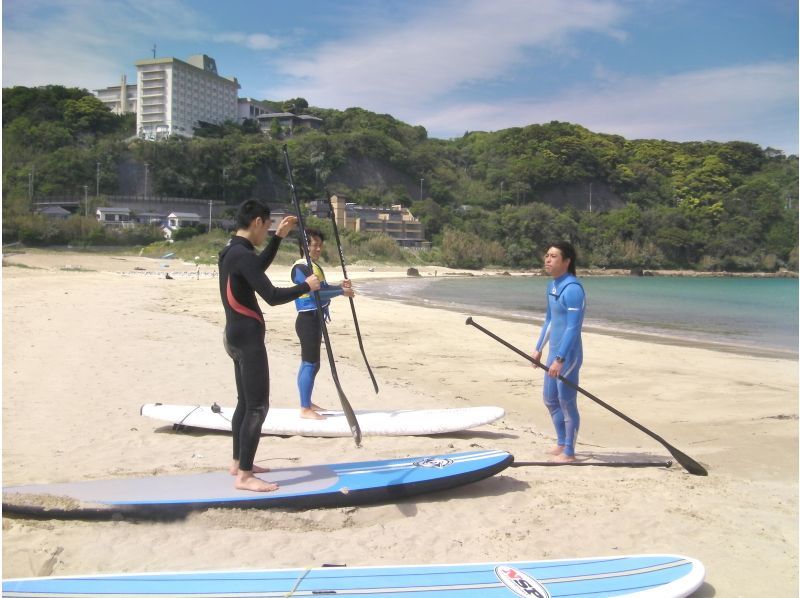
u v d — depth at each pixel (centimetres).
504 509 399
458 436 590
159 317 1392
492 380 897
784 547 356
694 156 12712
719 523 388
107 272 3809
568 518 387
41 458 461
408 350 1160
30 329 1080
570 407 491
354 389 777
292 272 575
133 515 349
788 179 11812
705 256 10144
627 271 9656
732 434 634
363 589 260
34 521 347
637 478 472
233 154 8788
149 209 7644
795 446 590
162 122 10350
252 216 372
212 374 798
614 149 12725
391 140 11212
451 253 8669
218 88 11494
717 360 1153
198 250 6012
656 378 947
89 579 257
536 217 9656
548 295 498
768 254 10275
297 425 561
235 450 397
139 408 627
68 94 9544
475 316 1977
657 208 11119
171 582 257
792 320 2194
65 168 7562
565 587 273
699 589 306
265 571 271
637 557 307
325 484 389
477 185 11925
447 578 275
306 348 579
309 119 11694
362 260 7456
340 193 9612
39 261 4628
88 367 799
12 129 8344
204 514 353
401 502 401
